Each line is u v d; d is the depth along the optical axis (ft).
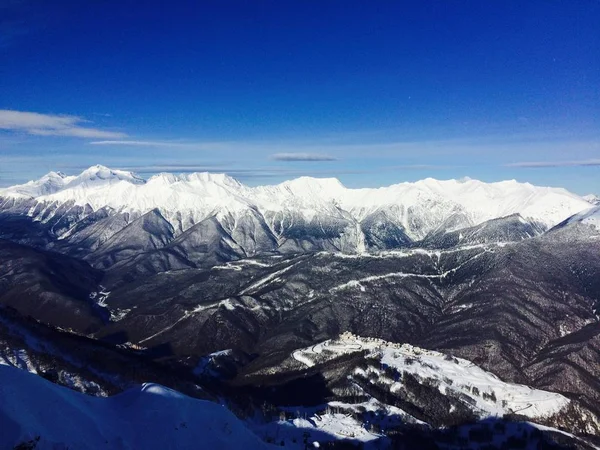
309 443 449.89
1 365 270.87
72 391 298.56
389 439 490.08
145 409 294.46
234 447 289.74
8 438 217.15
